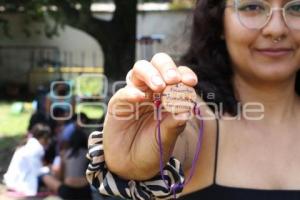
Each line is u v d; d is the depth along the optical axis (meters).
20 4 5.35
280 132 0.95
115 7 5.78
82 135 3.91
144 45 9.35
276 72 0.91
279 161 0.93
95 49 11.70
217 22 0.96
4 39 11.49
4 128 7.26
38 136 4.14
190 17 1.02
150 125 0.71
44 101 4.46
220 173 0.90
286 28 0.88
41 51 11.64
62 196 3.87
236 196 0.89
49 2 5.24
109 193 0.73
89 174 0.74
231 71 0.97
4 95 10.97
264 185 0.90
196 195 0.88
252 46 0.91
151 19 10.99
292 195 0.90
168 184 0.72
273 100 0.97
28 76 11.17
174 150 0.82
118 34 5.72
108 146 0.72
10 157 5.20
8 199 3.86
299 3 0.88
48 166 4.18
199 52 0.97
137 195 0.72
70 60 11.69
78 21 5.57
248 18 0.90
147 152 0.70
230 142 0.92
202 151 0.88
